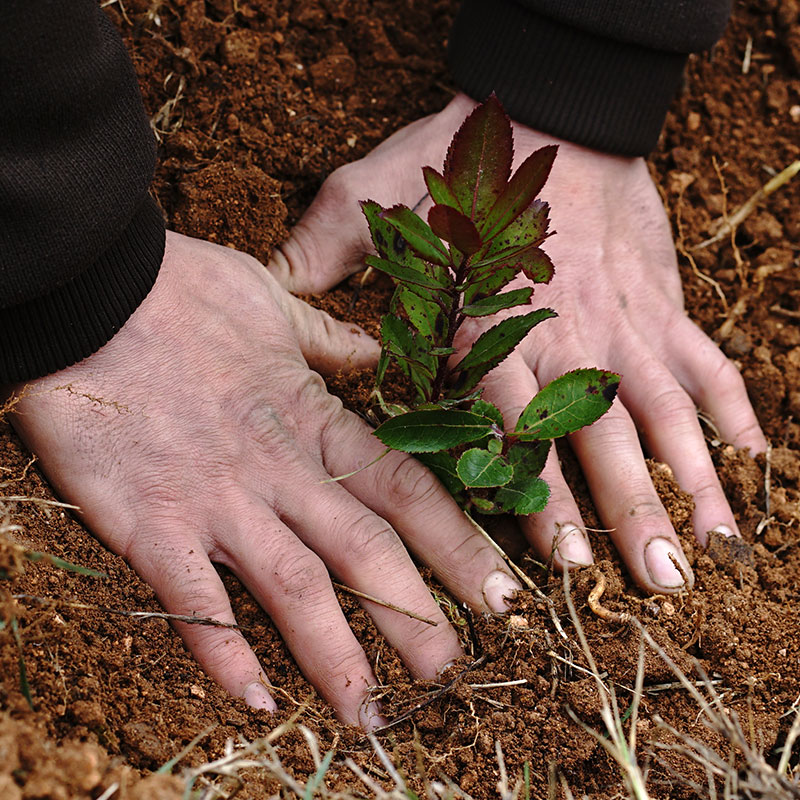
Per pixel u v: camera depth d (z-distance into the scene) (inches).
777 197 49.6
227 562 42.3
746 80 50.7
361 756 40.9
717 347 46.9
